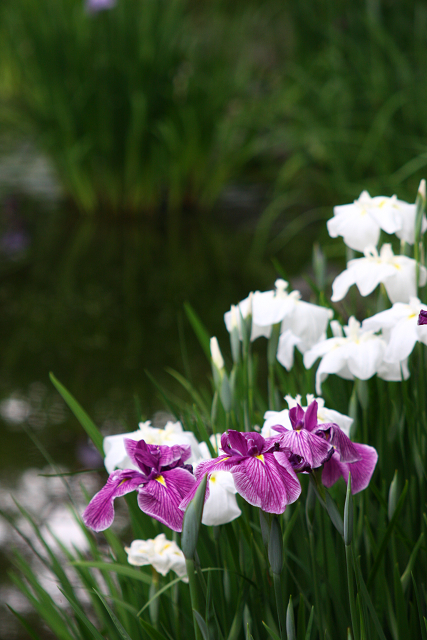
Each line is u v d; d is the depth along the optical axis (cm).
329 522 329
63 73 888
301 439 310
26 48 974
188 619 330
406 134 693
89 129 888
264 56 1110
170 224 897
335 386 343
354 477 316
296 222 861
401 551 335
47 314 596
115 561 338
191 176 958
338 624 325
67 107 887
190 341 537
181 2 931
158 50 895
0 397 450
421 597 332
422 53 715
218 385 335
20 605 362
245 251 773
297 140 817
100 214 938
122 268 718
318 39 852
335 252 685
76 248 787
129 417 423
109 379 472
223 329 557
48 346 529
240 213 946
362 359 329
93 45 877
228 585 325
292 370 358
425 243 359
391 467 338
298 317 338
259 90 1052
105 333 552
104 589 357
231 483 318
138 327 566
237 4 1081
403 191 561
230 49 1007
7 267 721
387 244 340
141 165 909
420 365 339
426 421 342
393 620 327
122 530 382
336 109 775
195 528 306
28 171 1123
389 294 338
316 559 326
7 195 995
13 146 1241
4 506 389
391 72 726
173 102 909
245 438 311
